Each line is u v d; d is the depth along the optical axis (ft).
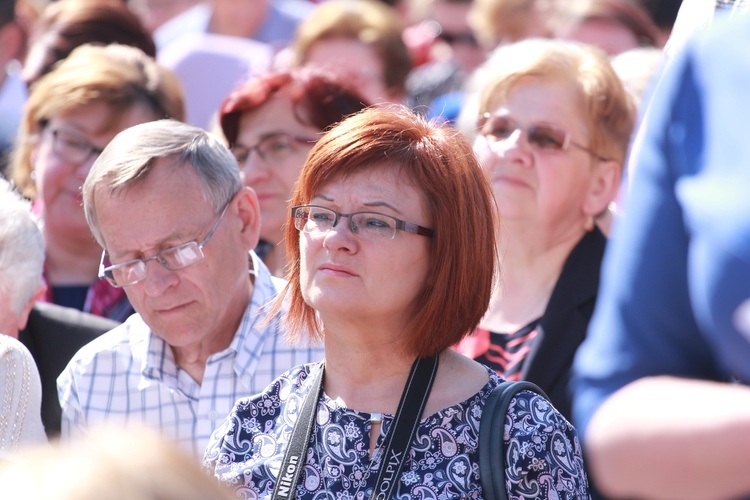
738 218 14.88
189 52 71.92
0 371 33.94
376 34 67.00
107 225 35.78
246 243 37.42
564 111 41.65
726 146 15.56
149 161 35.50
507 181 41.70
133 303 36.29
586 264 40.68
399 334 29.43
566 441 28.27
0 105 64.39
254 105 48.14
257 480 29.32
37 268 38.70
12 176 55.26
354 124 29.89
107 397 37.58
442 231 29.07
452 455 27.94
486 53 80.48
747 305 14.62
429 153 29.32
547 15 77.66
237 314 37.50
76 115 48.73
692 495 14.84
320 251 29.35
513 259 42.01
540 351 39.04
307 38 67.26
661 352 16.16
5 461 13.91
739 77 15.78
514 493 27.40
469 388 28.96
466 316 29.40
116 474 12.70
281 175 47.98
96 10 59.88
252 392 36.68
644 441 15.21
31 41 66.23
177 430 37.17
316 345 36.73
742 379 15.56
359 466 28.48
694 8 32.63
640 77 49.55
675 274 16.19
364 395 29.60
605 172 42.29
